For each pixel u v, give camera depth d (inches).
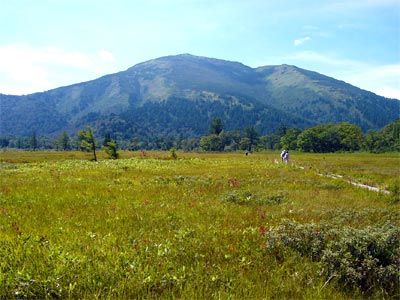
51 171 1152.2
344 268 249.1
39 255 258.5
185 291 214.1
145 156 2728.8
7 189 687.1
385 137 5452.8
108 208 490.9
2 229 361.1
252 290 223.9
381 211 512.7
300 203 582.6
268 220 436.8
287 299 219.9
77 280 221.6
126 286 217.5
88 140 2096.5
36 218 419.8
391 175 1199.6
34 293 209.0
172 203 555.5
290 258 281.0
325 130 5654.5
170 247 296.4
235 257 284.5
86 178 930.1
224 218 436.1
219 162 1870.1
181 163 1717.5
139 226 386.9
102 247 283.0
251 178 984.3
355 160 2519.7
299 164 1795.0
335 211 498.6
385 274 245.6
